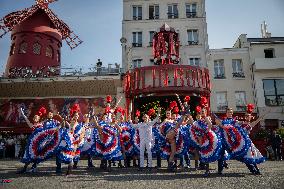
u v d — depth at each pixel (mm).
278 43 25203
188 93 18594
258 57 25172
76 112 7809
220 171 7188
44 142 7742
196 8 27125
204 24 26312
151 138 9180
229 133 7199
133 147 9383
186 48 25859
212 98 24594
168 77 19016
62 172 7984
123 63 25125
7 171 8531
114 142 8375
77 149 8141
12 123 23391
